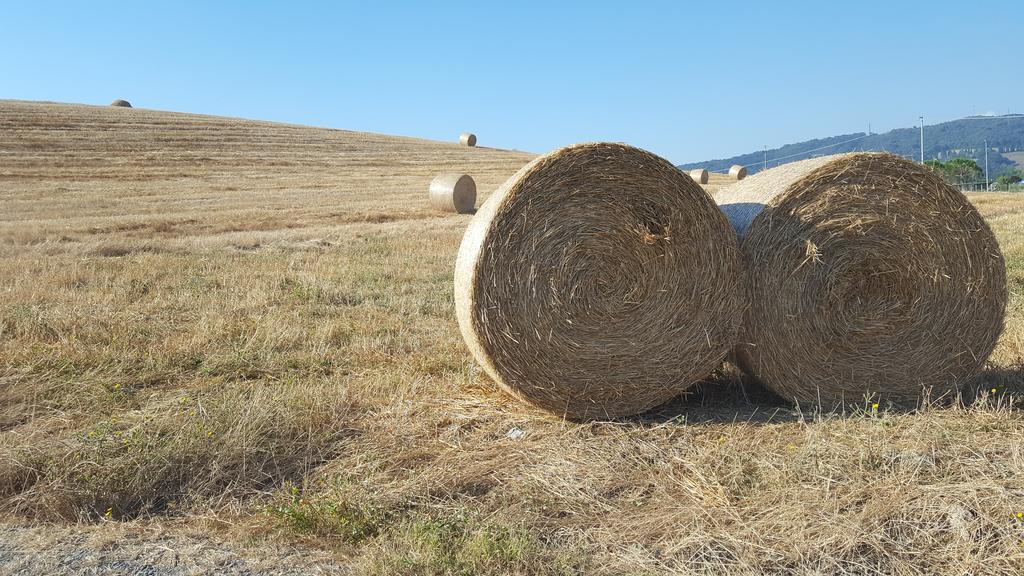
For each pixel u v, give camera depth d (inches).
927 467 158.2
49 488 156.3
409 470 167.3
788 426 191.8
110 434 177.8
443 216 836.6
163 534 142.4
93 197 976.9
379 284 400.5
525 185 193.3
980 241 207.9
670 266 200.2
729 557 130.5
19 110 1884.8
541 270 194.9
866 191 203.5
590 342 198.7
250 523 146.6
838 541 131.4
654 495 155.6
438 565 126.3
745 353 209.6
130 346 265.1
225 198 1000.2
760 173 236.1
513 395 202.2
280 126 2234.3
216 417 185.2
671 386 204.2
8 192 992.2
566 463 169.3
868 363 208.8
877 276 206.2
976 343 211.6
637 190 197.9
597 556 132.5
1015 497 142.3
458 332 290.0
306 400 200.8
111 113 2049.7
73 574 126.8
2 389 217.2
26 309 310.3
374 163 1621.6
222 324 293.0
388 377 228.7
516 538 133.0
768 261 203.3
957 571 124.0
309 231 664.4
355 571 126.8
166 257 498.3
